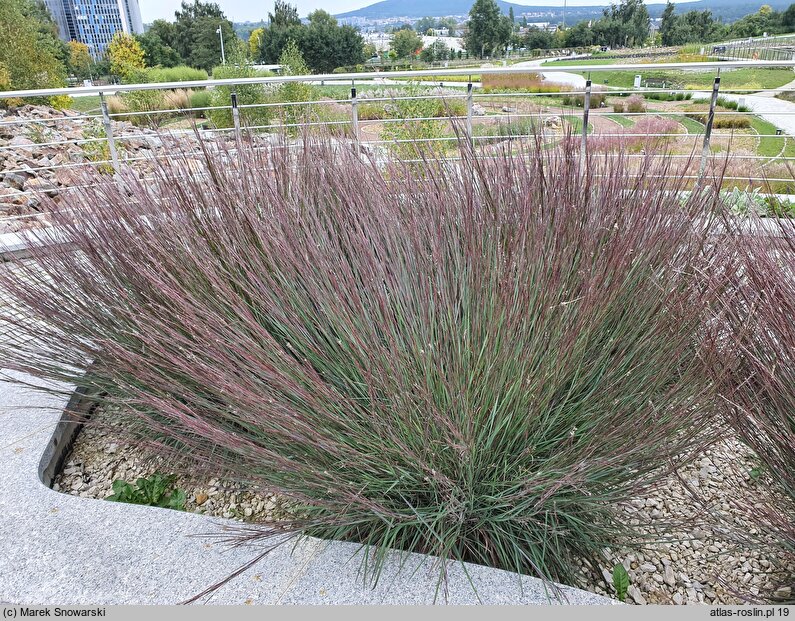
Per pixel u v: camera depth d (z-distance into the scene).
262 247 1.89
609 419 1.36
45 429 1.92
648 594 1.36
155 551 1.39
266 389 1.41
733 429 1.47
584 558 1.48
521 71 3.72
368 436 1.35
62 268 2.09
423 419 1.30
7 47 14.50
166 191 2.12
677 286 1.64
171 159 2.33
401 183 2.06
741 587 1.36
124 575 1.32
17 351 2.03
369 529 1.47
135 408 1.82
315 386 1.35
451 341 1.40
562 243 1.61
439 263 1.56
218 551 1.39
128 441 1.74
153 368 1.72
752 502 1.40
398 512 1.34
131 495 1.73
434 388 1.36
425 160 2.09
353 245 1.78
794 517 1.33
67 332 1.97
